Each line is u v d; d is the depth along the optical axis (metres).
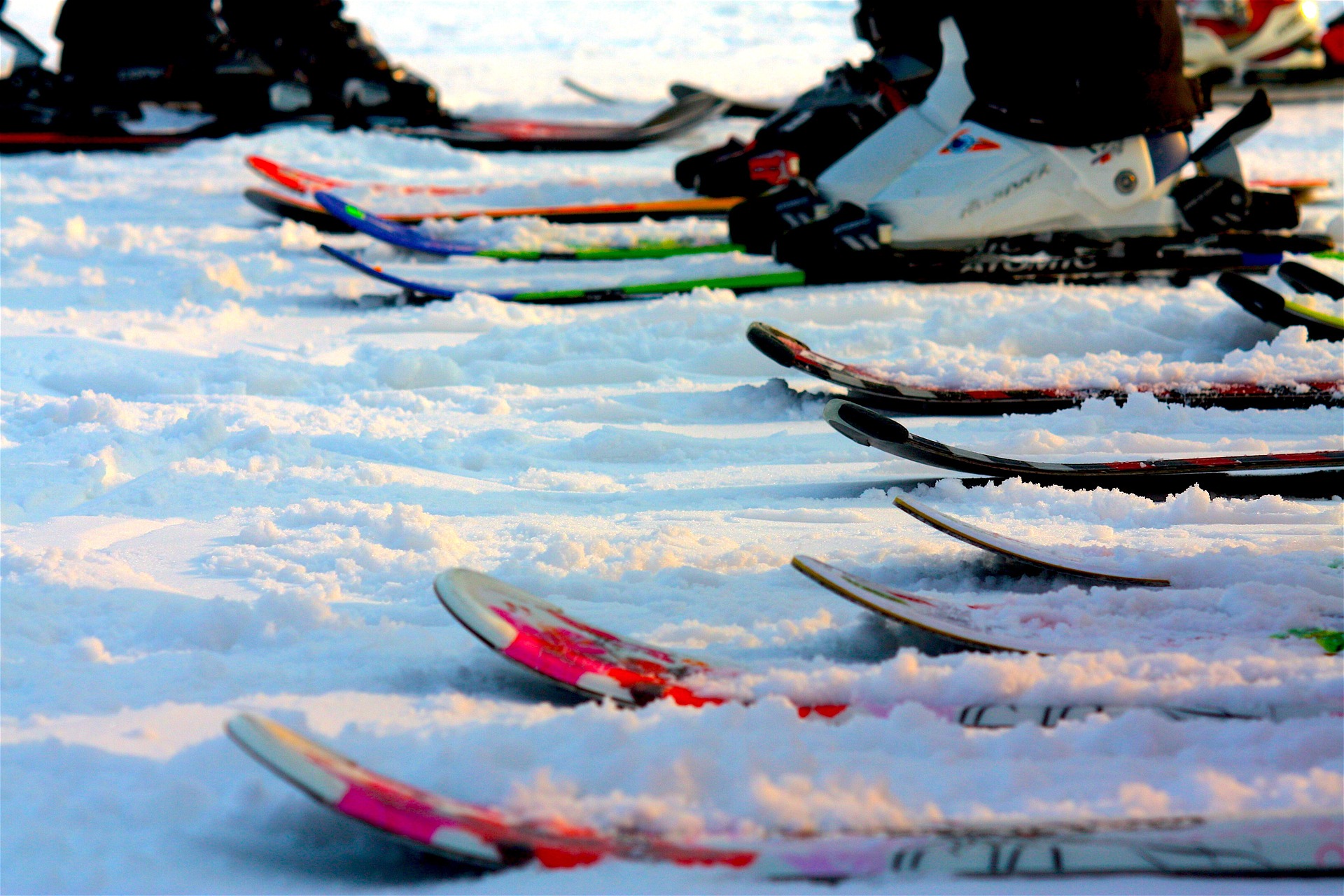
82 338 8.69
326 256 12.84
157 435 6.28
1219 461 5.48
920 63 13.16
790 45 43.59
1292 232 11.76
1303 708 2.90
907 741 2.76
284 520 5.08
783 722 2.82
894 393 6.84
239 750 2.70
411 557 4.49
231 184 17.75
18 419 6.64
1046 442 6.26
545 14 52.81
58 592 3.99
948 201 10.48
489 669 3.42
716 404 7.32
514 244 13.00
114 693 3.18
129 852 2.37
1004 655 3.26
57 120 21.83
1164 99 10.21
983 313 9.05
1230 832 2.21
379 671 3.38
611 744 2.65
